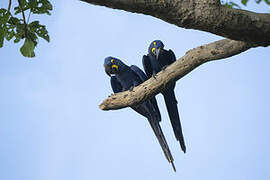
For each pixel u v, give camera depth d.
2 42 9.12
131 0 5.74
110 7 5.91
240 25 6.25
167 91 13.87
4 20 8.90
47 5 9.24
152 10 5.90
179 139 14.09
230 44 8.29
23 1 9.12
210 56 8.60
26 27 9.14
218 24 6.14
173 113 14.32
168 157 13.57
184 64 8.96
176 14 5.98
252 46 8.05
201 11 5.99
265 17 6.38
